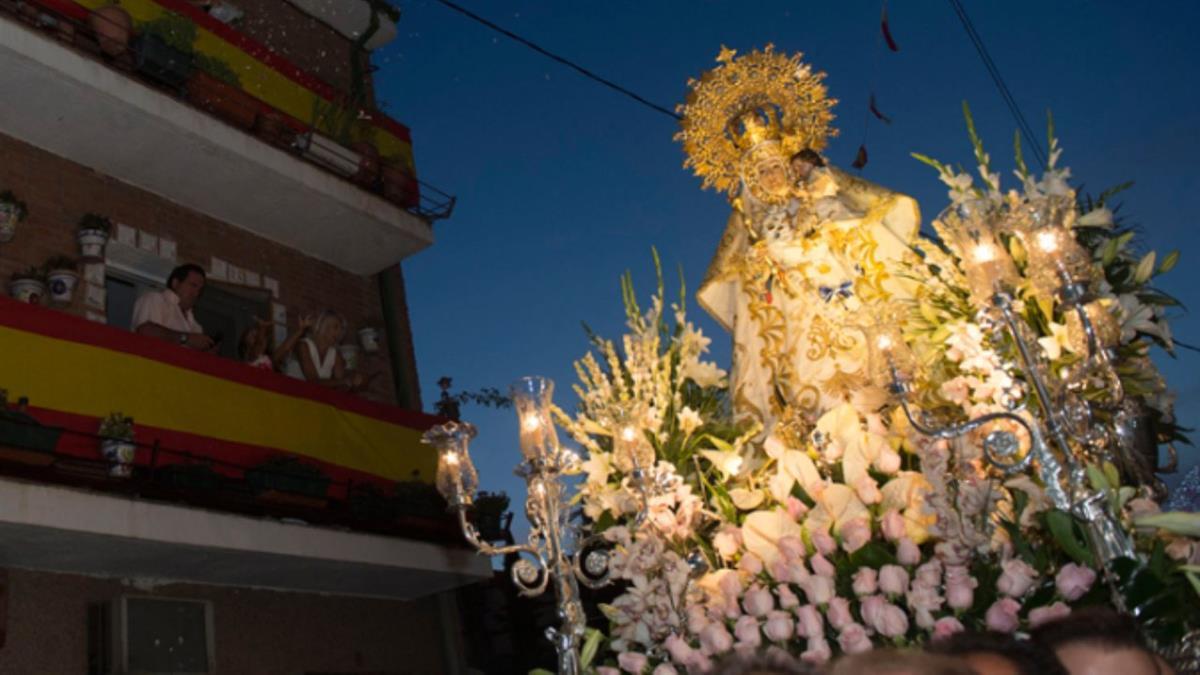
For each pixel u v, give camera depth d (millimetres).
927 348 4465
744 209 5555
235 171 11703
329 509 11023
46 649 9258
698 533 4449
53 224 10625
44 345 9047
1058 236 3832
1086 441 3670
